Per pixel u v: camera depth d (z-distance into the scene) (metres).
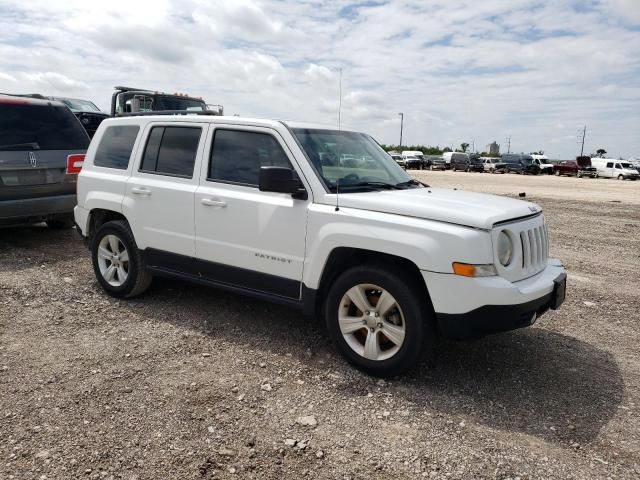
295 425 3.35
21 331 4.69
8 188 7.25
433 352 4.52
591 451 3.17
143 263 5.41
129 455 2.98
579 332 5.14
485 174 48.31
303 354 4.39
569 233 10.68
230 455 3.02
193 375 3.96
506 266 3.78
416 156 56.81
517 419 3.50
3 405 3.45
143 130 5.43
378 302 3.96
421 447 3.16
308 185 4.26
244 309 5.42
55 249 7.79
